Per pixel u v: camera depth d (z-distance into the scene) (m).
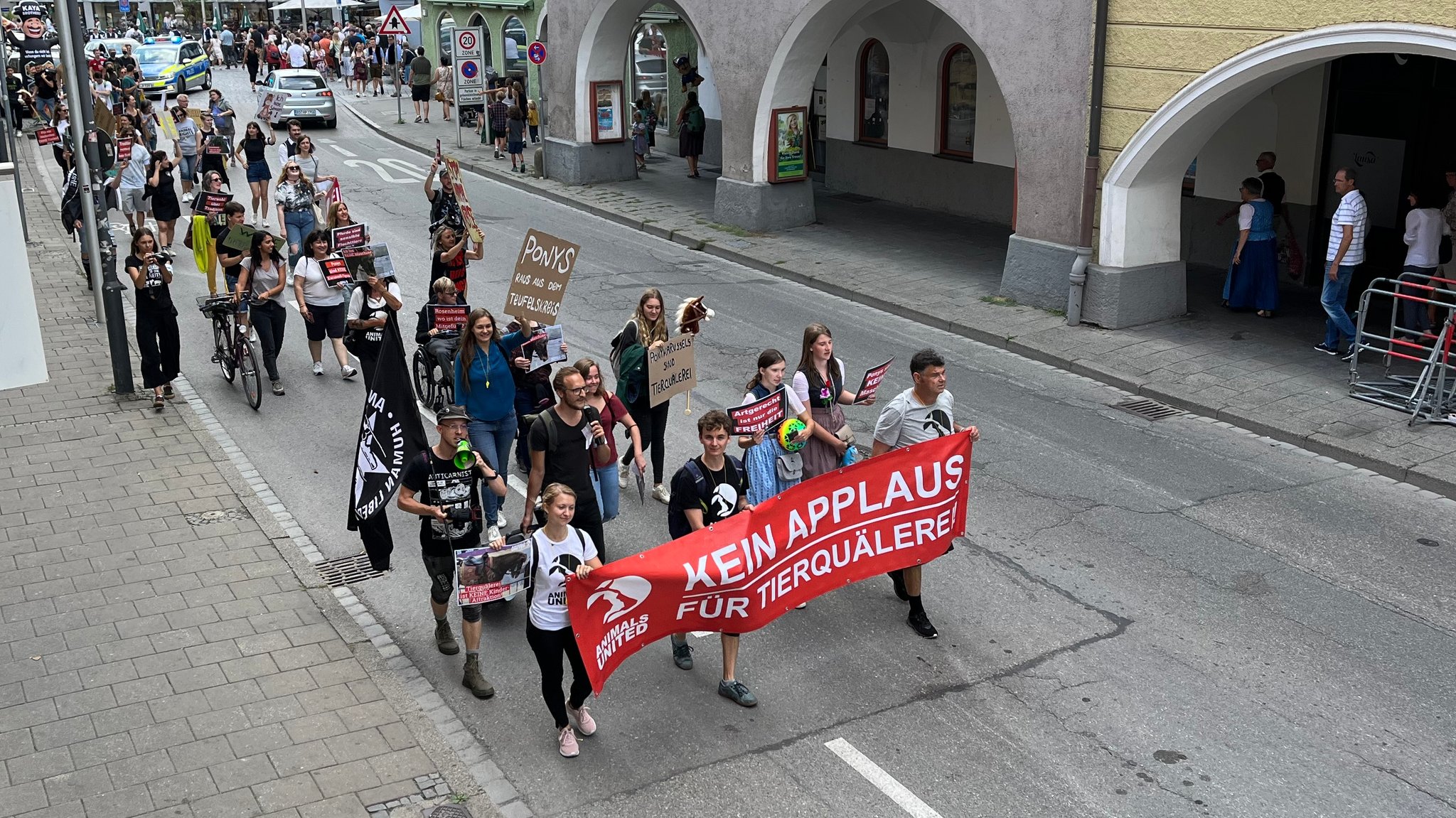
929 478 8.05
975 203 22.45
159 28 74.88
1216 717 7.32
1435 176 15.26
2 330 6.54
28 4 36.00
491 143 31.39
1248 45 13.15
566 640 6.96
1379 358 13.88
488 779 6.81
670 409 12.59
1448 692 7.56
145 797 6.45
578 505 8.12
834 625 8.47
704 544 7.27
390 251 19.72
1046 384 13.58
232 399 13.09
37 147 31.75
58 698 7.38
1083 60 14.99
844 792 6.66
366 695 7.49
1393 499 10.43
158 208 19.77
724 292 17.64
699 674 7.91
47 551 9.38
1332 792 6.64
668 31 29.78
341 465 11.29
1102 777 6.78
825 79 26.14
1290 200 16.84
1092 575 9.09
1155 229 15.23
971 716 7.37
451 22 37.44
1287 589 8.84
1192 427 12.22
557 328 10.42
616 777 6.82
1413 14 11.64
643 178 27.08
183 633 8.19
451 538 7.77
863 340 15.23
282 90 34.09
